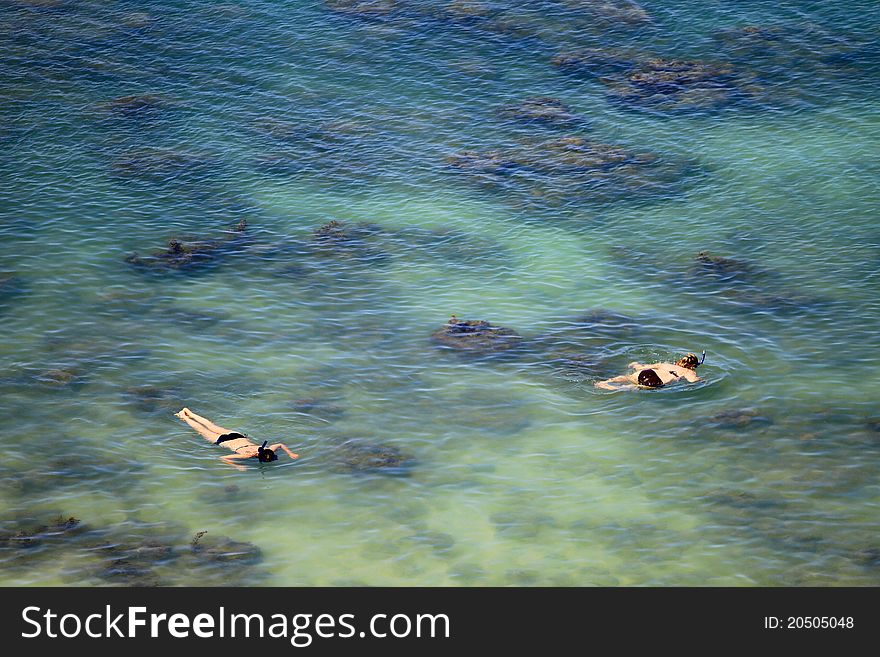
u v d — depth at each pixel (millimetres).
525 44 53469
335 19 56250
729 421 27391
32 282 33875
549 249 37500
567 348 31188
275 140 44969
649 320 32781
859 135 45188
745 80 49812
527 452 26203
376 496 24359
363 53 52719
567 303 33969
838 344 31234
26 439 26031
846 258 36375
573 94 48969
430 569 21891
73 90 48125
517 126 46344
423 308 33625
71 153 42844
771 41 53188
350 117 47094
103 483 24469
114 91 48312
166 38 53719
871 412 27766
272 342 31344
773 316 32875
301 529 23109
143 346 30750
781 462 25656
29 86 48094
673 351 30984
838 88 49125
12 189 39812
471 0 58000
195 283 34594
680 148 44531
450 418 27656
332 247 37375
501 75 50719
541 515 23750
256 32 54688
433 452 26156
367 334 31984
